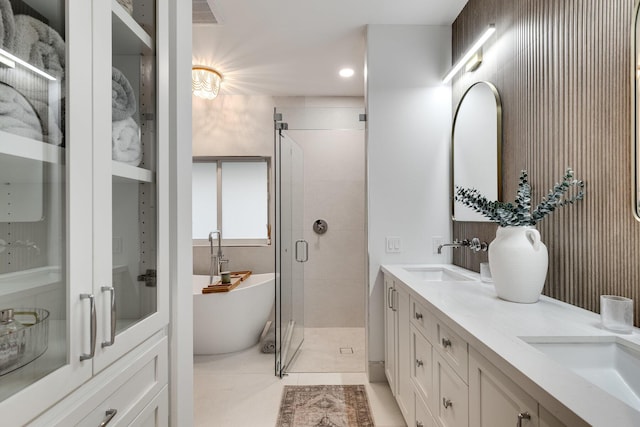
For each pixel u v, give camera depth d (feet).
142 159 3.22
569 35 4.39
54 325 2.14
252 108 12.60
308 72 10.59
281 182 8.82
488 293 5.15
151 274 3.29
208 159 12.82
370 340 8.27
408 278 6.33
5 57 1.86
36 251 2.05
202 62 9.92
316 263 10.80
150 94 3.32
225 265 12.25
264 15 7.70
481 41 6.26
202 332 9.72
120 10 2.81
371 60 8.23
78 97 2.28
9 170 1.90
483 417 3.21
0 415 1.74
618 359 3.23
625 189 3.58
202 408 7.13
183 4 3.99
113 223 2.76
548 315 3.97
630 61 3.48
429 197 8.31
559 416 2.06
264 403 7.31
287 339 9.15
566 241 4.50
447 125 8.31
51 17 2.12
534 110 5.18
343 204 10.62
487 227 6.64
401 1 7.36
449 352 4.06
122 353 2.73
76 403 2.31
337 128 8.90
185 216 3.96
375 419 6.72
